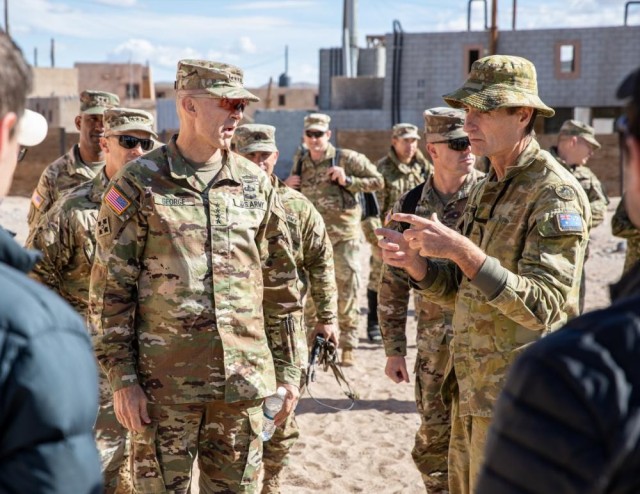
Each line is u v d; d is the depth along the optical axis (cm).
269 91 3966
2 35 145
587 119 3228
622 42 3139
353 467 540
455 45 3284
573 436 120
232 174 341
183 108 331
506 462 127
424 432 429
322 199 756
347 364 773
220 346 327
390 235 317
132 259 327
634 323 124
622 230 541
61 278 415
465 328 318
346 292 761
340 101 3581
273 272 356
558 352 124
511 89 312
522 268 301
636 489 119
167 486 327
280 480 466
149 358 325
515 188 312
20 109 146
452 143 444
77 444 135
